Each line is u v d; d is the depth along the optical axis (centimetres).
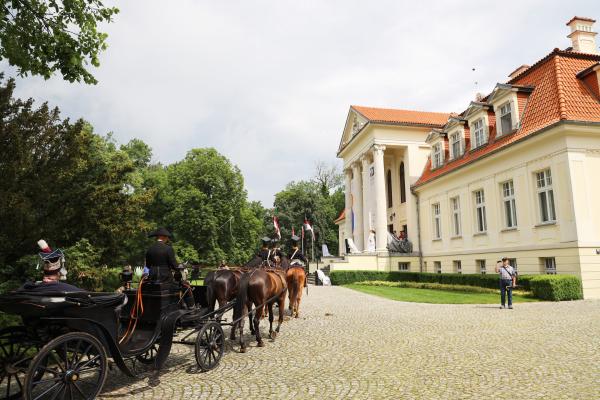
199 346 700
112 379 684
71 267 1103
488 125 2489
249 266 1091
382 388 602
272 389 611
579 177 1794
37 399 507
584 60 2161
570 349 807
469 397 555
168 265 730
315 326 1155
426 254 3166
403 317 1305
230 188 5162
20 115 1146
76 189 1195
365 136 3706
